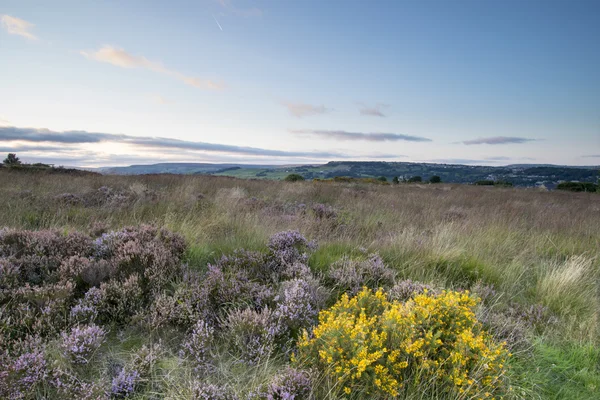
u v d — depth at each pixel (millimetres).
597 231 8414
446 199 14820
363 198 13211
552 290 4562
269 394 2348
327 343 2656
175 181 15086
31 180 12500
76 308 3076
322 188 15547
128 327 3143
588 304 4344
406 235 6531
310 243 5449
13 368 2246
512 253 6395
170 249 4492
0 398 2156
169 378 2541
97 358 2711
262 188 14922
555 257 6434
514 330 3416
